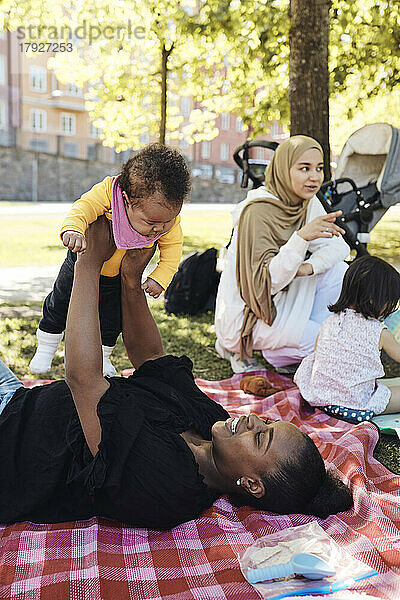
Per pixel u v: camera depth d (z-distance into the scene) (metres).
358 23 9.10
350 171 6.62
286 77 9.75
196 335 5.57
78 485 2.32
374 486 2.69
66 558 2.11
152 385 2.53
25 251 11.13
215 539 2.24
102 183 2.50
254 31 8.95
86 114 37.84
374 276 3.53
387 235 14.23
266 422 2.46
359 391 3.55
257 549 2.15
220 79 12.07
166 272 2.78
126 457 2.18
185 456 2.27
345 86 9.75
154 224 2.40
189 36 9.51
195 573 2.07
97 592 1.95
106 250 2.49
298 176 4.20
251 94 11.24
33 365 3.38
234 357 4.56
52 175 30.34
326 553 2.11
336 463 2.74
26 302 6.93
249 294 4.15
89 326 2.29
